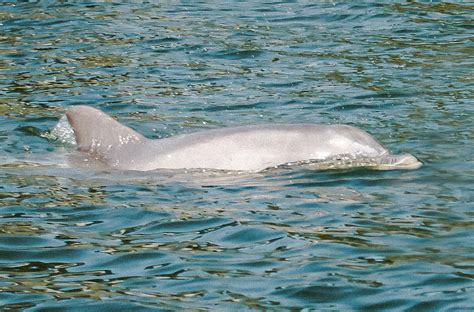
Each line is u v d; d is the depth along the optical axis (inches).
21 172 1325.0
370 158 1306.6
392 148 1379.2
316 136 1333.7
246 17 2333.9
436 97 1652.3
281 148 1325.0
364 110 1596.9
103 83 1819.6
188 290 938.7
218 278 965.2
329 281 949.2
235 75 1857.8
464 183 1224.2
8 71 1905.8
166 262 1011.3
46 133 1519.4
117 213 1160.2
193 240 1071.0
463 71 1814.7
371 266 981.8
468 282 936.9
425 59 1910.7
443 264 980.6
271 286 943.0
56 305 912.3
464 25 2165.4
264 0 2513.5
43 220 1140.5
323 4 2420.0
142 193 1230.3
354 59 1934.1
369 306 896.9
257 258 1012.5
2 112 1635.1
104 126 1401.3
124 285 956.6
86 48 2076.8
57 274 987.3
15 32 2226.9
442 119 1523.1
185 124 1561.3
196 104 1673.2
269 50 2028.8
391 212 1131.9
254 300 913.5
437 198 1173.7
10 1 2539.4
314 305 901.2
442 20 2215.8
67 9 2450.8
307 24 2245.3
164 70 1902.1
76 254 1039.0
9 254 1040.2
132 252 1040.2
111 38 2154.3
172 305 906.1
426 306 893.2
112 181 1282.0
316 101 1662.2
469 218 1105.4
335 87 1744.6
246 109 1635.1
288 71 1870.1
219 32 2191.2
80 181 1284.4
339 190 1215.6
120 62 1966.0
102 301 918.4
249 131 1350.9
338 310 890.7
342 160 1306.6
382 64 1888.5
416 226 1085.8
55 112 1632.6
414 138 1427.2
